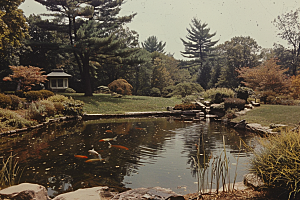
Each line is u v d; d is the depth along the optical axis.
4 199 2.99
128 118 17.12
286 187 3.29
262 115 13.63
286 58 45.72
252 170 3.90
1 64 26.27
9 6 22.22
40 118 12.98
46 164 5.89
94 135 10.01
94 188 3.74
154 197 3.01
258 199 3.30
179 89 35.62
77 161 6.18
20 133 10.27
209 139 9.34
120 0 27.52
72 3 23.97
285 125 10.23
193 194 3.91
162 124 13.95
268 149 3.69
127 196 3.10
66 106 15.89
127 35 41.38
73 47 23.78
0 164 5.82
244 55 44.25
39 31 31.28
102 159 6.40
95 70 36.03
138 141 8.85
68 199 3.29
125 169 5.56
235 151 7.27
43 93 18.19
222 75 45.28
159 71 43.72
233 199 3.40
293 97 22.78
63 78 24.34
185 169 5.57
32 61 29.50
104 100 23.05
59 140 8.90
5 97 13.85
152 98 28.09
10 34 21.88
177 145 8.20
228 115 15.54
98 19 28.08
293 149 3.35
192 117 18.09
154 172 5.36
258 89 25.36
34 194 3.18
